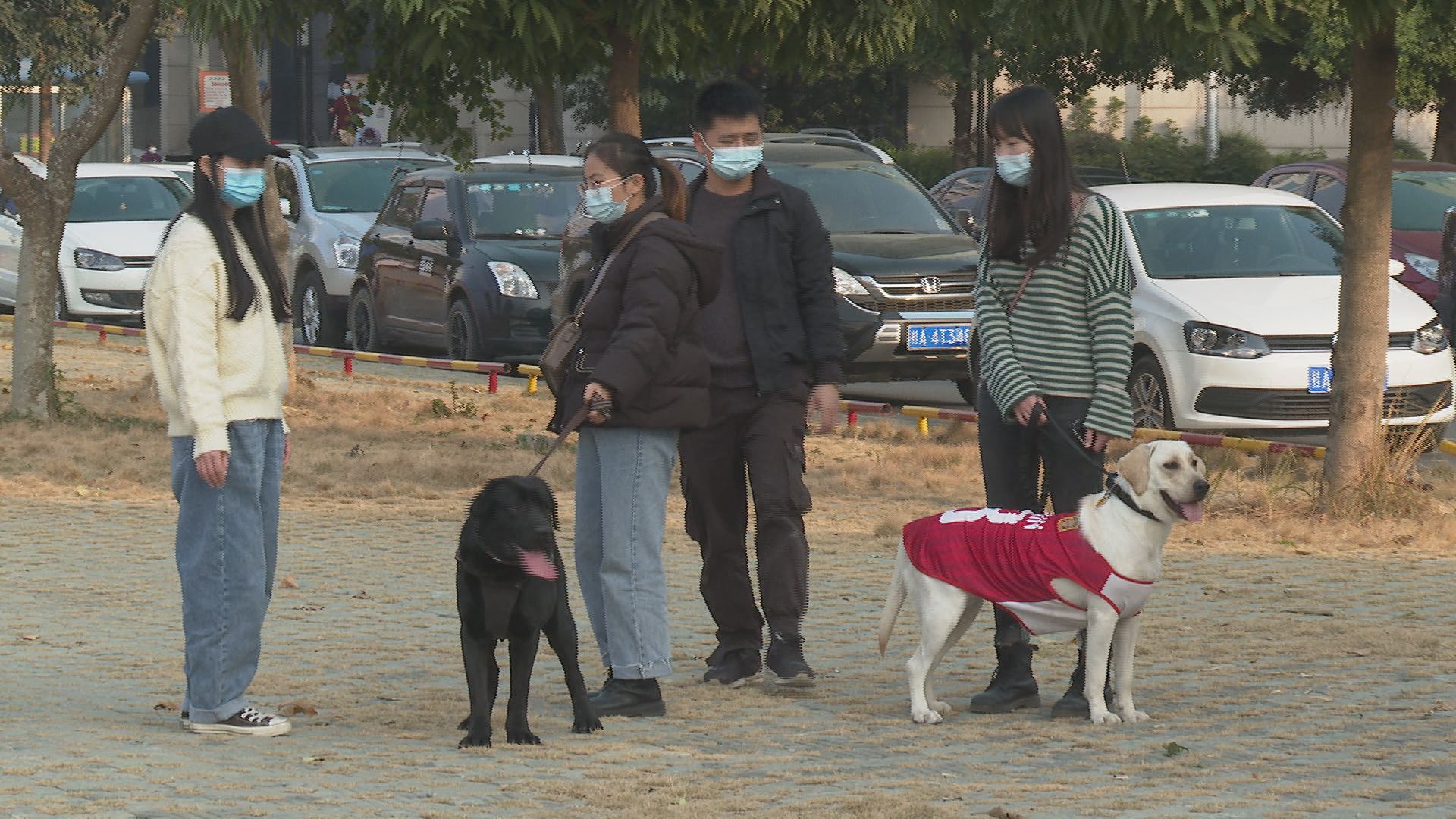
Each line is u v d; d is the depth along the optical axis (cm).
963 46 5106
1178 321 1800
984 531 850
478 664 798
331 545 1369
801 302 941
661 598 874
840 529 1451
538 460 1752
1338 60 4172
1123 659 858
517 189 2578
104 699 902
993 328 877
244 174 789
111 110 1933
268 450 823
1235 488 1595
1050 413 866
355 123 1736
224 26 1612
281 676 960
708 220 932
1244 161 5719
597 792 704
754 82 6203
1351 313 1464
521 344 2400
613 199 858
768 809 677
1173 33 1172
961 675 979
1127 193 2034
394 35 1606
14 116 6569
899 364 2053
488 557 777
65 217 1941
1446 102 4406
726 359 923
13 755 754
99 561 1287
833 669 993
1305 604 1156
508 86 1648
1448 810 680
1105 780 738
